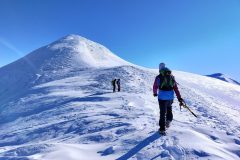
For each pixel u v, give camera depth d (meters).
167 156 7.38
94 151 8.48
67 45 120.69
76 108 29.02
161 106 8.94
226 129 15.38
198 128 9.82
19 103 46.34
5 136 21.33
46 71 89.31
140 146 8.21
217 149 7.96
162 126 8.78
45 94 50.88
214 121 19.44
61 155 8.10
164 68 9.12
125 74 59.94
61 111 29.58
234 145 8.64
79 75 72.31
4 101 57.84
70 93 46.94
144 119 13.98
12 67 103.38
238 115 45.62
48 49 115.44
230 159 7.39
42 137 18.42
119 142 8.84
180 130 9.05
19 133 21.17
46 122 25.23
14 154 9.10
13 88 80.06
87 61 101.69
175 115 19.00
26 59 108.81
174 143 8.11
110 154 8.09
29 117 32.12
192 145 7.86
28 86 75.31
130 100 30.08
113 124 14.07
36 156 8.31
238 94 104.88
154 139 8.54
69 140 10.31
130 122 13.25
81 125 17.84
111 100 31.62
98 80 57.41
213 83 115.81
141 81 55.16
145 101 29.39
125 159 7.52
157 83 9.04
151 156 7.49
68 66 93.94
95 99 33.75
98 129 13.88
